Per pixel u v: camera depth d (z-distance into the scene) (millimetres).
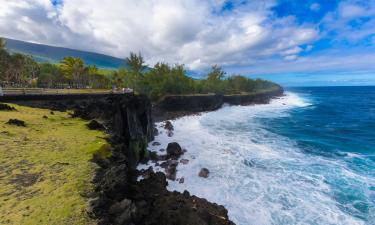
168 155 26828
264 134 38750
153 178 19031
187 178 21047
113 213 7934
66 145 12945
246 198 17562
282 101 108812
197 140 34312
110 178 9922
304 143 33062
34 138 13742
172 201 14242
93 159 11242
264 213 15695
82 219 6789
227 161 25141
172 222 11805
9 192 7832
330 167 23438
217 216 13805
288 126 46281
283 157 26469
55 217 6723
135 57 60094
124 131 25594
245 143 32594
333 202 16938
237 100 89562
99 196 8234
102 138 14930
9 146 11969
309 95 168375
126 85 60344
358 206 16375
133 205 8891
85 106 24094
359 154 27922
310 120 54031
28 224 6328
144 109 32906
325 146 31500
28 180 8750
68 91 33969
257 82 128250
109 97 27547
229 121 51625
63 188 8320
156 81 69562
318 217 15242
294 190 18703
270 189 18891
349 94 176750
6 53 50000
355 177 20984
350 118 57781
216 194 18141
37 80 56750
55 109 25047
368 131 41812
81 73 63906
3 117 17641
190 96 67312
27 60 57219
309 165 24031
